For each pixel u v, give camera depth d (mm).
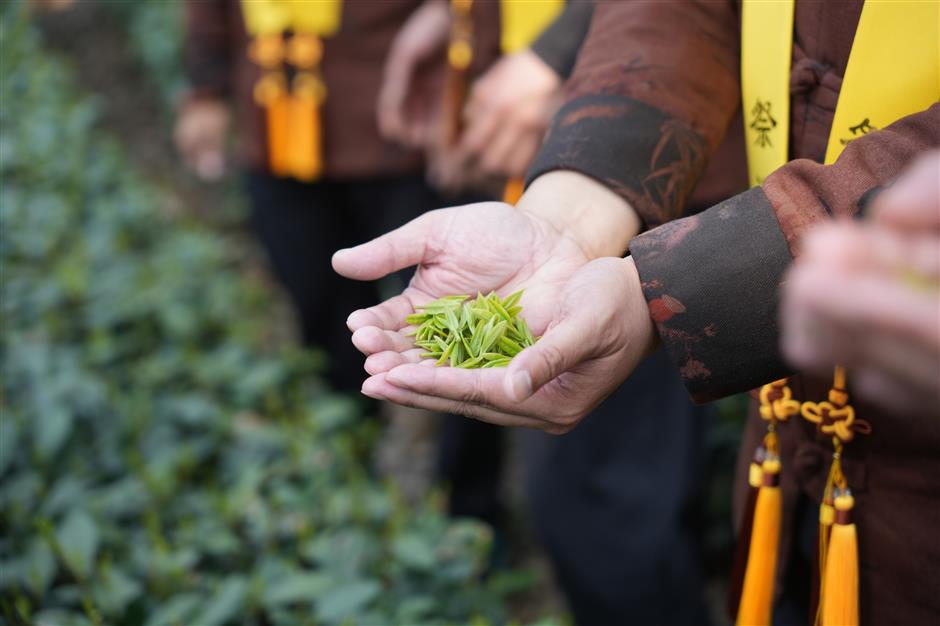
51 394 1956
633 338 824
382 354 851
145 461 1947
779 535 1004
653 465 1655
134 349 2557
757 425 1042
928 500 850
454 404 813
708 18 997
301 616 1590
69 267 2650
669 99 967
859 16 858
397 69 2158
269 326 3406
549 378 749
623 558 1668
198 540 1692
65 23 6398
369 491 1993
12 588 1433
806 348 608
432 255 957
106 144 4242
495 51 1949
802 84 918
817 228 777
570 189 961
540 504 1717
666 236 825
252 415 2490
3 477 1770
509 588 1788
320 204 2445
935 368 562
